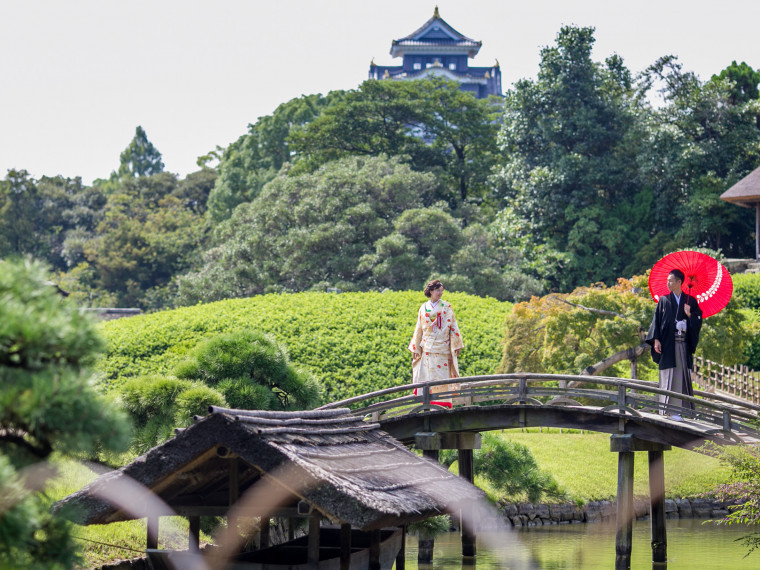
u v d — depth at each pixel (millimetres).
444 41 97125
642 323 20109
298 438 8609
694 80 46406
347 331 28125
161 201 69812
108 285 62188
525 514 20047
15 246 67812
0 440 4852
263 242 42531
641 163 44500
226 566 8742
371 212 41656
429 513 8945
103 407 4770
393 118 52875
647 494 22281
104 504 8211
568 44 46594
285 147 62812
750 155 44531
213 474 8898
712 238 44875
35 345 4465
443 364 14977
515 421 14328
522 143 47562
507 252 42688
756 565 14516
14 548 4363
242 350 15195
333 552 9828
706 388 23453
